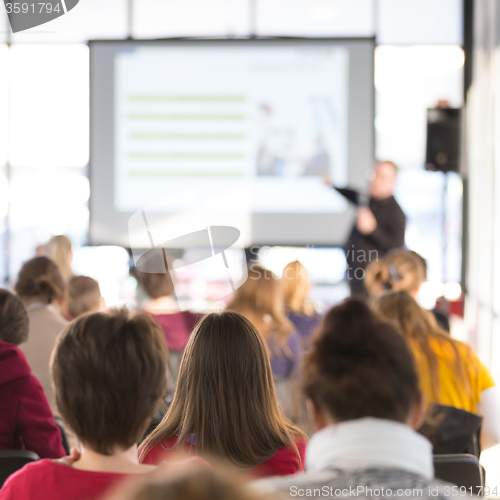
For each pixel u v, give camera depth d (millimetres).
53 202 6438
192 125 6062
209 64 6031
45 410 1717
